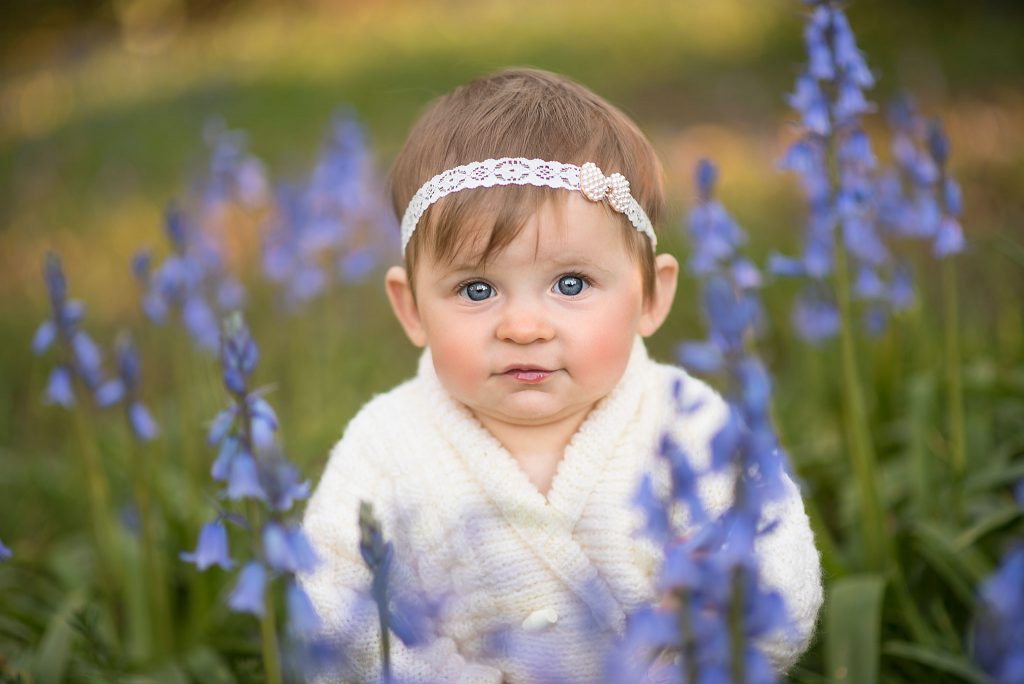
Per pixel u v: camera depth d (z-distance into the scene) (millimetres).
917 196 3477
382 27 15023
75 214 7859
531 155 2281
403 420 2443
